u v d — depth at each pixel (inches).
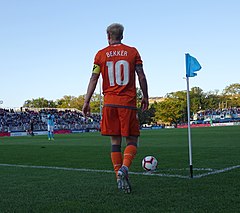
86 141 928.9
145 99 209.0
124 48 207.9
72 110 3085.6
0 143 934.4
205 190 202.1
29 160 437.4
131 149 203.2
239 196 184.2
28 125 2249.0
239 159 375.2
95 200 186.1
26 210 170.4
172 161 370.3
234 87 4771.2
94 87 210.1
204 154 445.4
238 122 2723.9
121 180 194.7
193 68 254.2
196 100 4207.7
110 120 204.7
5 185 246.5
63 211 165.6
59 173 305.6
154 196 189.8
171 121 3794.3
